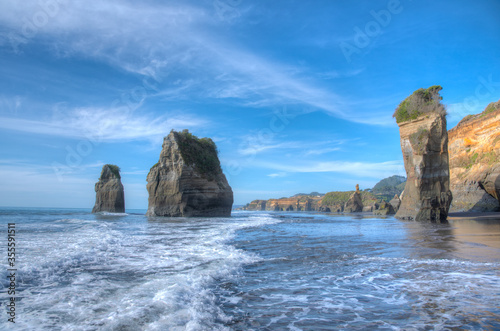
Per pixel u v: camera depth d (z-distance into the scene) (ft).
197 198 145.89
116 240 44.39
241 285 21.93
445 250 36.86
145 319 14.56
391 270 26.50
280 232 64.44
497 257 32.07
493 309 16.78
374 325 14.70
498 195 152.87
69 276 23.09
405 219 113.39
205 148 165.27
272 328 14.30
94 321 14.24
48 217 121.49
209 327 14.08
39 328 13.41
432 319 15.35
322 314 16.29
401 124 117.39
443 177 104.68
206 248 38.29
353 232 63.72
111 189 196.13
